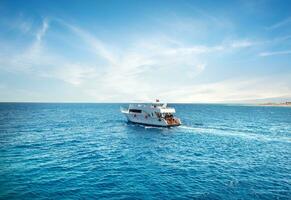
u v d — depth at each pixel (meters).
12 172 24.03
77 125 66.12
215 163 29.03
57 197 18.58
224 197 19.14
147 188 20.73
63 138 44.59
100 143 40.69
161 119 58.81
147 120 62.12
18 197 18.38
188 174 24.61
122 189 20.42
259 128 65.94
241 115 126.75
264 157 32.44
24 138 43.28
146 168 26.52
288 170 26.55
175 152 34.66
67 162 28.22
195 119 91.69
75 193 19.39
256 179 23.38
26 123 67.44
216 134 52.94
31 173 23.86
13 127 58.03
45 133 49.94
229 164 28.62
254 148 38.47
